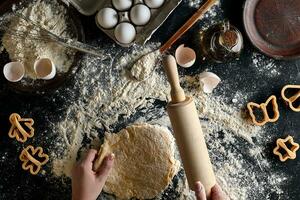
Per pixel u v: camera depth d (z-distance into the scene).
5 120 0.86
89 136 0.86
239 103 0.86
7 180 0.86
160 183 0.85
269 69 0.87
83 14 0.84
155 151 0.85
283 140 0.85
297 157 0.87
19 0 0.84
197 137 0.71
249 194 0.86
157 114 0.86
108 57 0.86
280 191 0.87
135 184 0.86
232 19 0.86
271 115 0.87
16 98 0.86
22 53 0.83
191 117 0.70
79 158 0.86
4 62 0.85
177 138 0.71
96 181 0.82
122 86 0.86
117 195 0.86
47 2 0.84
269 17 0.86
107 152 0.85
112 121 0.86
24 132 0.85
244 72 0.87
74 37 0.84
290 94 0.87
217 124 0.86
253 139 0.87
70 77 0.85
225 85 0.87
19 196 0.86
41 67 0.83
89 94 0.86
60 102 0.86
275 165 0.87
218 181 0.86
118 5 0.81
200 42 0.85
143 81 0.86
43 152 0.86
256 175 0.86
